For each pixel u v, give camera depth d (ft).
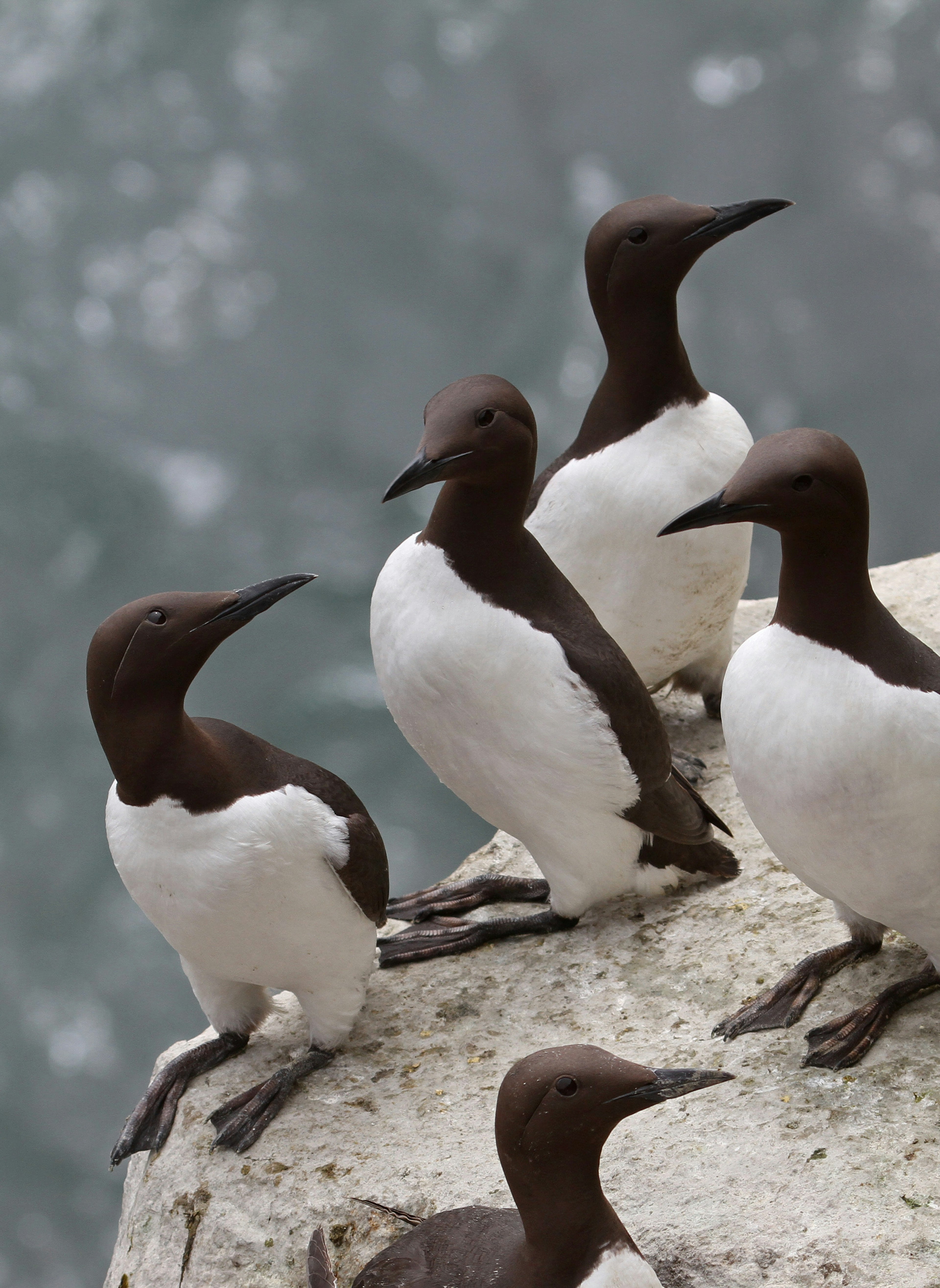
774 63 124.88
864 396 104.99
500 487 28.30
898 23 123.13
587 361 108.17
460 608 28.99
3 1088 75.05
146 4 133.18
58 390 106.42
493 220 118.01
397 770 85.66
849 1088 26.22
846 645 24.86
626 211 32.37
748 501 24.23
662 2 128.98
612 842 30.94
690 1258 23.81
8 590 96.68
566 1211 21.67
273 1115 28.30
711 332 107.34
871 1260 23.02
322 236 117.19
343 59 128.98
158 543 98.37
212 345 109.60
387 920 33.88
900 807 24.72
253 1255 26.37
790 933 30.76
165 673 25.17
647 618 35.35
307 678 89.40
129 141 124.16
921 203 113.91
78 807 86.99
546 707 29.04
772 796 25.58
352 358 109.40
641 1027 29.07
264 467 103.19
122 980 79.36
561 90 125.49
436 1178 26.20
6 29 132.26
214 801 26.14
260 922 26.94
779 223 113.60
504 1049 29.22
